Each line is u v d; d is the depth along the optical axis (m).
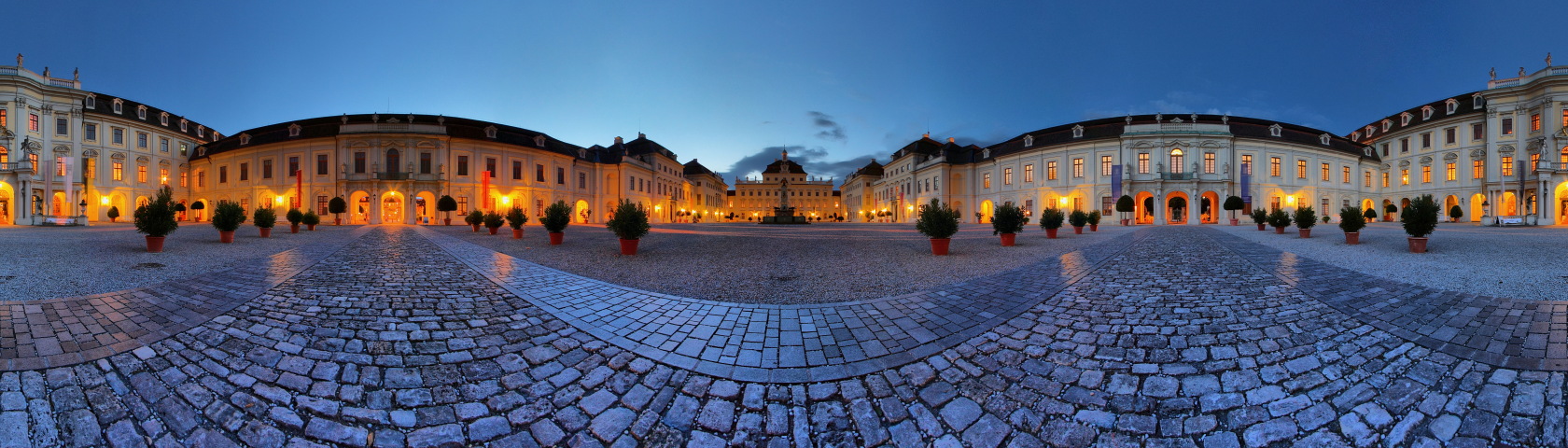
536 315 4.81
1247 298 5.62
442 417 2.71
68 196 30.66
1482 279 6.64
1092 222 23.55
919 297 5.78
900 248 13.33
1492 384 2.96
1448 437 2.45
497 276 7.44
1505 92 37.59
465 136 41.31
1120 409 2.80
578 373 3.31
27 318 4.39
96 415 2.65
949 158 55.72
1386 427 2.55
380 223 39.31
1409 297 5.47
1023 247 13.61
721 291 6.22
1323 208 43.53
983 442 2.51
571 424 2.68
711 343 3.95
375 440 2.50
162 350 3.61
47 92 37.25
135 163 42.44
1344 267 8.32
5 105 35.06
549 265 9.14
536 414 2.77
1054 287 6.51
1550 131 35.03
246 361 3.43
